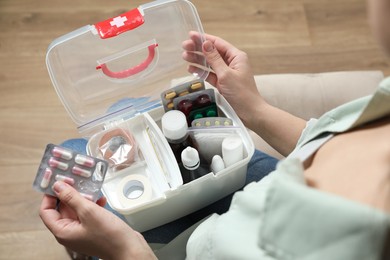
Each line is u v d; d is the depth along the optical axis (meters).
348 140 0.49
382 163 0.42
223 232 0.51
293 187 0.40
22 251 1.16
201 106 0.81
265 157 0.84
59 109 1.33
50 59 0.75
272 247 0.42
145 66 0.82
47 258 1.15
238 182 0.80
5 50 1.40
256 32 1.49
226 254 0.49
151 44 0.79
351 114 0.52
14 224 1.19
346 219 0.35
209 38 0.86
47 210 0.69
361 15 1.52
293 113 0.96
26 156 1.27
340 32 1.51
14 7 1.46
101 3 1.49
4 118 1.31
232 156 0.74
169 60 0.85
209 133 0.77
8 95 1.34
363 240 0.35
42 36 1.43
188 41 0.82
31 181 1.24
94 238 0.65
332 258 0.36
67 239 0.67
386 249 0.35
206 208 0.82
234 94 0.81
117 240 0.65
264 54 1.46
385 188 0.39
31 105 1.33
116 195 0.75
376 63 1.47
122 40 0.78
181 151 0.78
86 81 0.80
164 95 0.81
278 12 1.52
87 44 0.76
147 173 0.78
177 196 0.73
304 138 0.62
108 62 0.79
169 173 0.75
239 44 1.47
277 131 0.78
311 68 1.45
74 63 0.77
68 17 1.46
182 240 0.73
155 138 0.79
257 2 1.52
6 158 1.26
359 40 1.50
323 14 1.53
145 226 0.78
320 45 1.49
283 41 1.48
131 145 0.79
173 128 0.75
